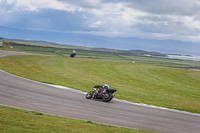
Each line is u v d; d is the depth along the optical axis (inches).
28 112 592.7
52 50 6815.9
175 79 2269.9
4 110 557.9
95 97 953.5
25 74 1521.9
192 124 705.0
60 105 748.6
